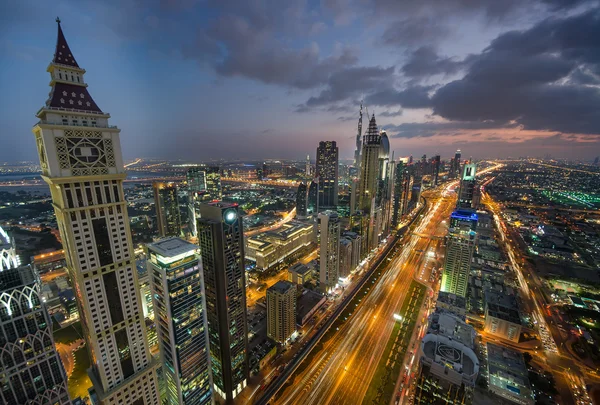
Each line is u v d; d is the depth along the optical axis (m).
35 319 101.19
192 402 129.00
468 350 148.50
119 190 109.81
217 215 137.62
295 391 163.00
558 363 180.00
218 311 142.75
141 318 122.56
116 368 116.50
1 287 96.38
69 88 98.56
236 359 154.00
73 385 157.88
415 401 142.00
